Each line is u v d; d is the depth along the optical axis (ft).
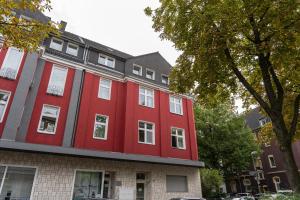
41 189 38.93
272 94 26.50
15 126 40.14
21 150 38.06
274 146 116.06
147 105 61.16
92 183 45.11
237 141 98.43
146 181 53.06
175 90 34.73
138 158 50.08
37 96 46.26
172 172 56.03
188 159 61.11
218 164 102.01
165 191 52.75
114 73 59.62
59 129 46.14
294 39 24.72
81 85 52.80
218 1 27.48
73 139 46.57
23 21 23.31
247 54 28.09
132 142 53.31
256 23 26.94
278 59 27.58
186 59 33.27
